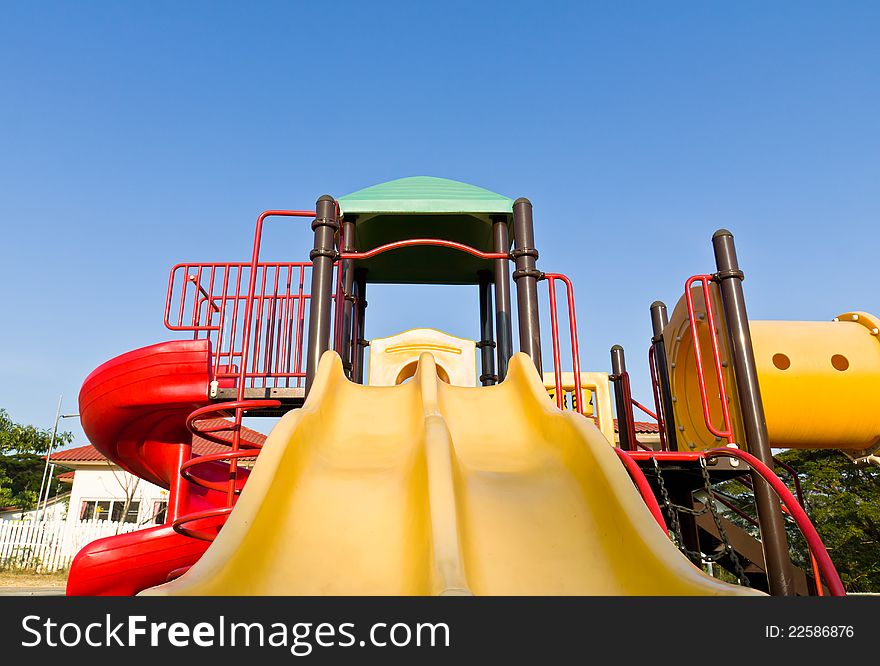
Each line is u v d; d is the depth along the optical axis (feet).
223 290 19.13
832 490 38.14
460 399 13.76
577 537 8.32
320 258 14.82
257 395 16.48
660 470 14.01
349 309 21.79
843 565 36.68
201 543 17.76
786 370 17.22
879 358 17.81
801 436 17.62
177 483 19.06
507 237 21.74
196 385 16.58
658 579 6.89
